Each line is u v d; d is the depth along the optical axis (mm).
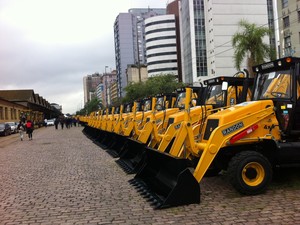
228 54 82062
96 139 22844
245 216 5715
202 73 90250
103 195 7656
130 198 7266
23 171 11617
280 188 7312
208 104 10289
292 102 7156
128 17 149875
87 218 6105
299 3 44562
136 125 13945
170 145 9266
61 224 5859
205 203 6527
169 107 15523
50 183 9336
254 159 6820
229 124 6957
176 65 123688
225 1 82375
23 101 83188
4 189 8867
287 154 7023
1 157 16297
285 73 7473
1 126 39500
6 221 6156
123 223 5727
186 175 6500
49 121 85500
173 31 123688
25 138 32219
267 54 25797
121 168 11133
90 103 126438
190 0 90812
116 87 154875
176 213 6047
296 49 45312
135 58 150125
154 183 7715
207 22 88438
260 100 7688
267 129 7215
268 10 86188
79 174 10453
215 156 7035
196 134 8484
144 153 9680
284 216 5621
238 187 6781
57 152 17250
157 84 60438
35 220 6148
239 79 10102
